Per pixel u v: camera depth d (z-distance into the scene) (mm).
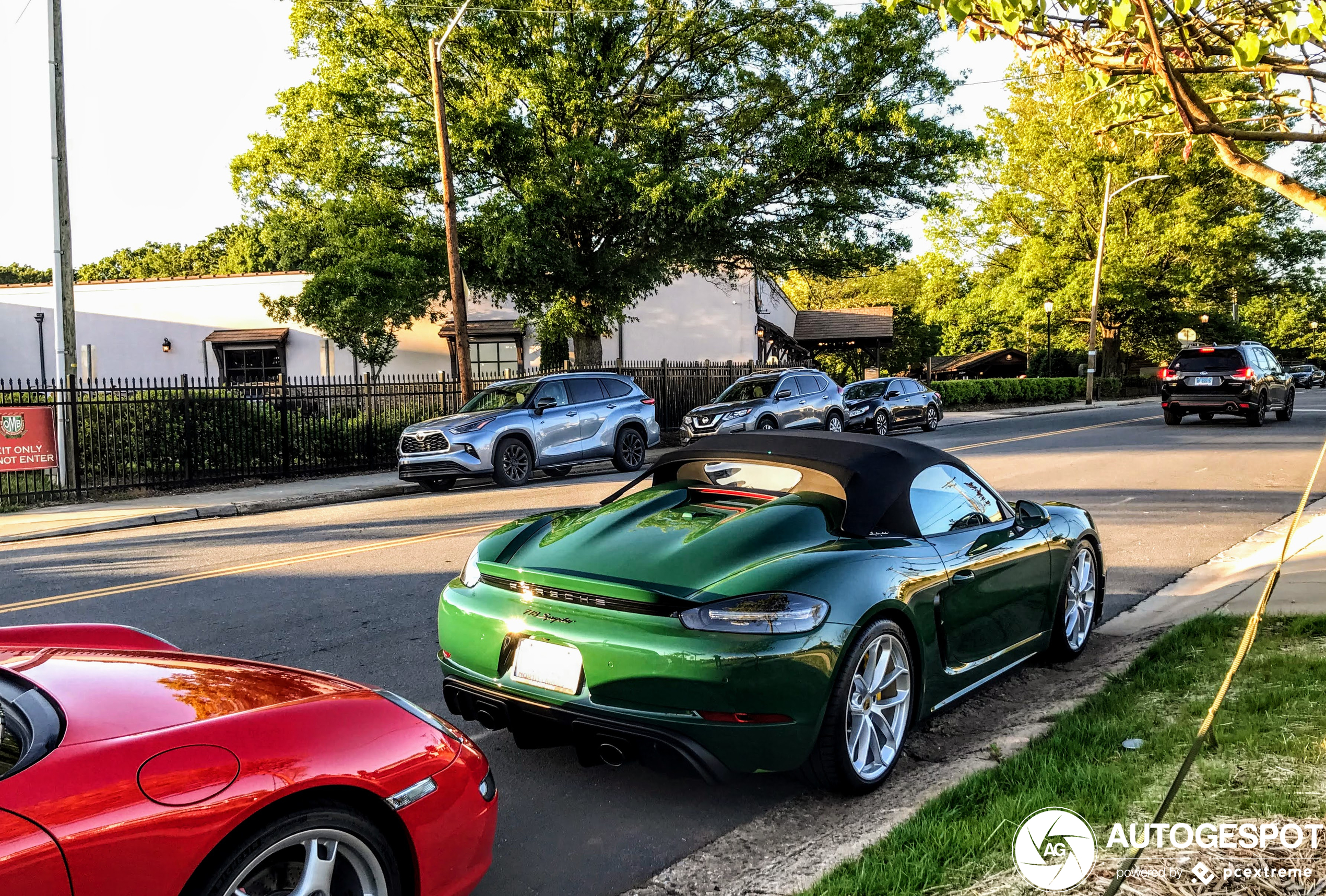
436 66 17656
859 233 23938
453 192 18031
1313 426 22656
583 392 16562
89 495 14492
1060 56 4121
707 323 33750
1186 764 2234
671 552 3807
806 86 22047
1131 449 17781
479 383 19969
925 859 2975
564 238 21547
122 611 7105
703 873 3293
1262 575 7426
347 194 21500
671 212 19875
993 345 67000
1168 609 6746
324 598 7457
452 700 4086
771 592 3496
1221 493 12164
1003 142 50438
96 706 2320
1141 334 54156
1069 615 5523
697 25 21984
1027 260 48969
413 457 14727
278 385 16953
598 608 3633
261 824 2205
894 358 47594
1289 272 49000
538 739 3908
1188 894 2719
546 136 21297
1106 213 40781
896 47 20875
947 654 4242
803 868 3238
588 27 20969
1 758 2031
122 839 1972
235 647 6094
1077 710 4418
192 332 31281
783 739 3430
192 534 11133
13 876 1818
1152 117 4555
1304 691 4391
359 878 2428
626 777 4141
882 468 4352
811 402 21609
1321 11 3342
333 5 20859
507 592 3939
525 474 15383
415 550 9414
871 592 3732
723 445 4797
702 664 3367
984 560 4488
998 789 3533
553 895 3174
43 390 14234
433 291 21375
